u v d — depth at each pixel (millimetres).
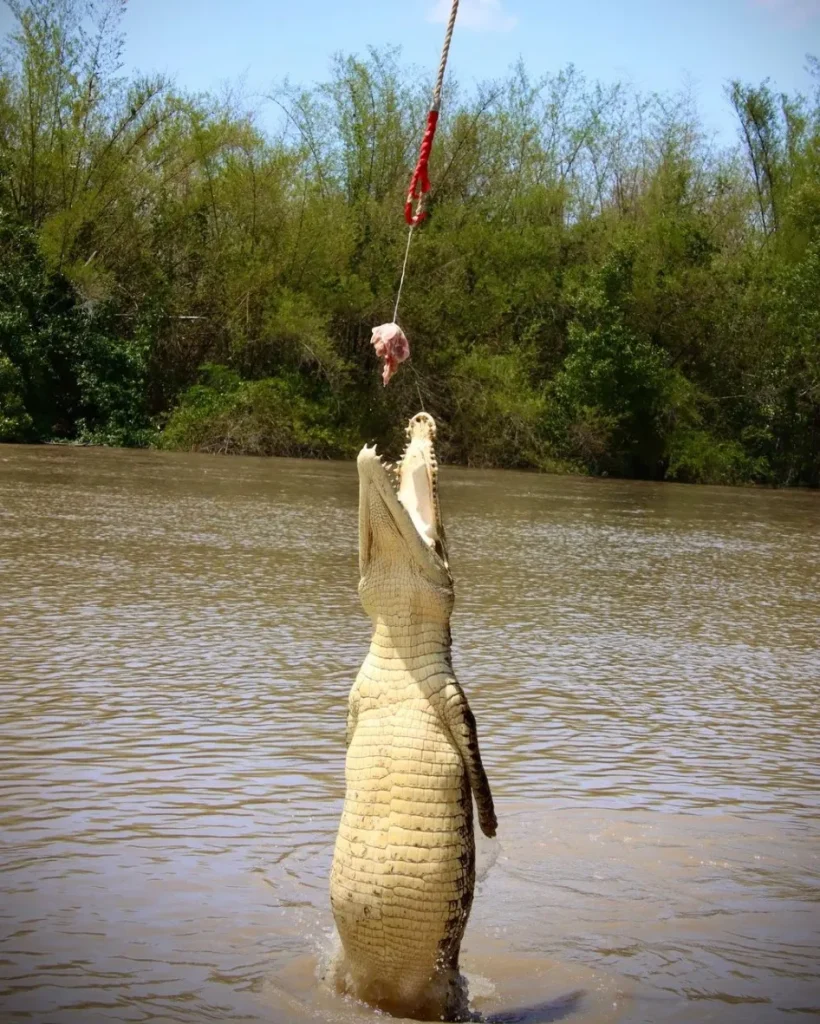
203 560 16891
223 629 12164
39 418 43438
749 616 15367
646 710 9930
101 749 7969
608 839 6938
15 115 44594
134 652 10867
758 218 58938
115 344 44125
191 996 4863
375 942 4945
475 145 53781
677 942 5660
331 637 12070
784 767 8492
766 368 50719
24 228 42656
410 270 49688
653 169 61031
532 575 17859
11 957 5102
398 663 5109
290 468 38344
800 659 12633
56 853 6230
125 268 46531
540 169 57656
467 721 5031
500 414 48406
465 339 50656
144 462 36469
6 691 9242
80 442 43062
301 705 9352
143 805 6992
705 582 18406
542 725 9273
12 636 11195
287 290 46938
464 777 5043
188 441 44156
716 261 53500
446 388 49656
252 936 5449
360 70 52312
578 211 57156
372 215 50188
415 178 6219
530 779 7965
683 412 49406
